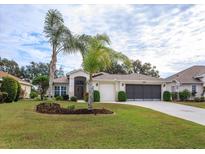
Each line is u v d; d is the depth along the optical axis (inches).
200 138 307.3
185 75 1409.9
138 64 2165.4
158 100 1221.7
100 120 436.1
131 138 301.4
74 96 1147.3
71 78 1227.9
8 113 518.0
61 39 772.6
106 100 1173.1
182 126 394.6
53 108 583.8
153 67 2192.4
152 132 338.6
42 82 1267.2
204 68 1476.4
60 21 781.9
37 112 543.2
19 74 2394.2
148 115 540.7
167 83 1291.8
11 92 880.9
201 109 745.6
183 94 1218.6
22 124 383.6
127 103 976.9
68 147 258.4
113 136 310.3
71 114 510.9
